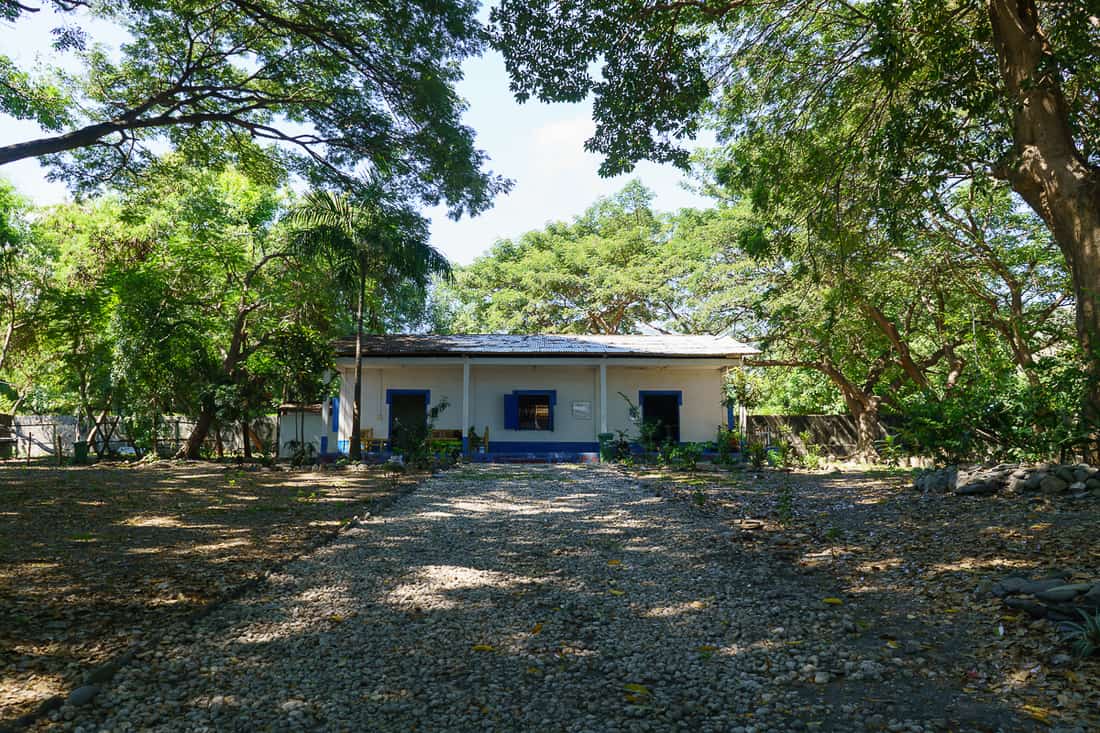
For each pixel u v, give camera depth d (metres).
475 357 20.36
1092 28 9.53
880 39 9.31
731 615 4.46
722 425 20.98
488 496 10.99
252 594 4.98
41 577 5.34
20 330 23.17
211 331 21.84
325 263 21.11
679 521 8.22
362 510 9.30
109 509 9.30
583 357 20.23
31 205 22.52
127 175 14.44
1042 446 8.71
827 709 3.07
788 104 12.63
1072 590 4.04
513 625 4.30
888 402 21.56
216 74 13.38
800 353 22.94
